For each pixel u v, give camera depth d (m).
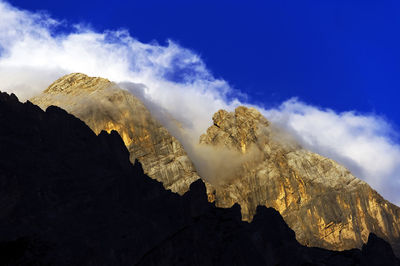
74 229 162.12
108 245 162.00
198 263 173.50
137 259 165.25
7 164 164.50
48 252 152.12
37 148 176.38
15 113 178.50
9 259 147.00
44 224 158.75
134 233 169.38
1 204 155.88
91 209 171.25
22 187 162.75
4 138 170.12
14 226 154.25
